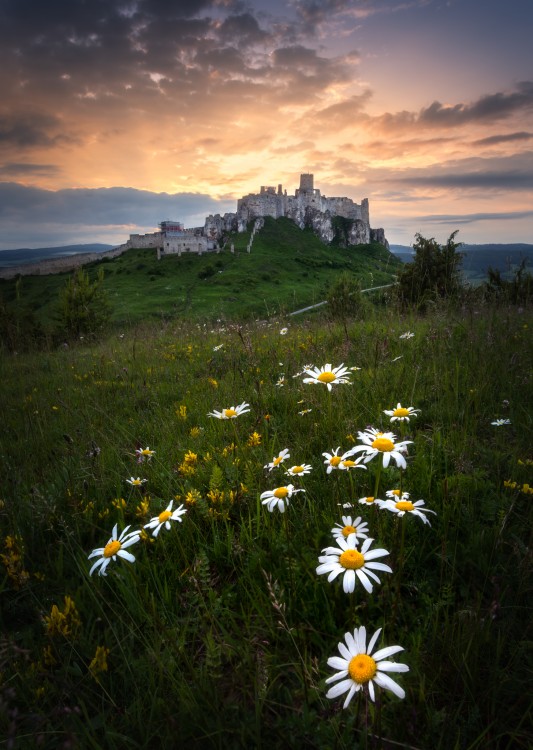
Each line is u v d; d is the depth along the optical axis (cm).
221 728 29
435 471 61
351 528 35
